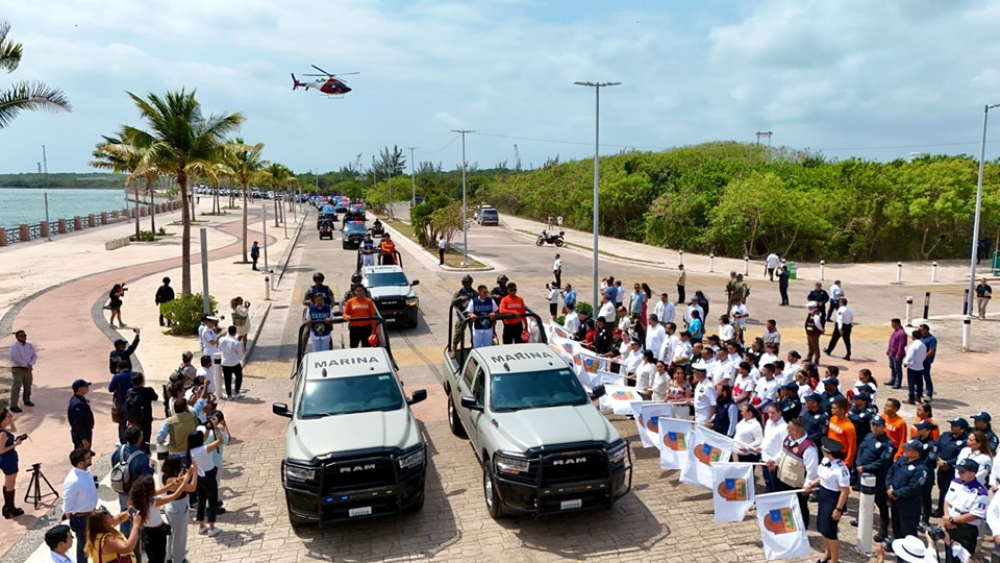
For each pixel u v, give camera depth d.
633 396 12.06
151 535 7.09
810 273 36.62
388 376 10.42
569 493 8.56
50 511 9.41
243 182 38.44
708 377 11.01
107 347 18.69
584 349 14.46
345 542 8.60
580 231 59.06
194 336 19.97
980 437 8.01
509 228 61.62
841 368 16.91
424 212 46.38
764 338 14.45
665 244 47.03
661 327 14.59
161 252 42.31
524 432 8.95
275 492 10.04
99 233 55.59
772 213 41.19
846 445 8.53
